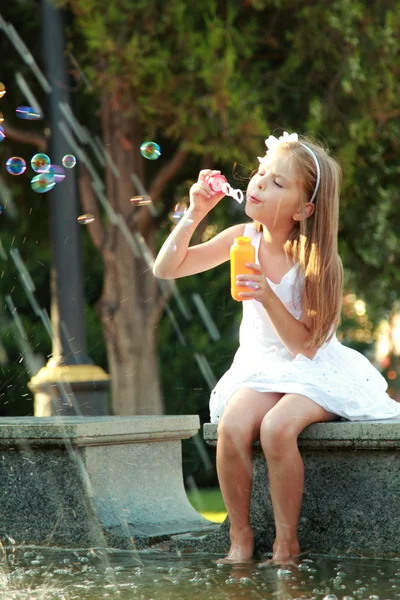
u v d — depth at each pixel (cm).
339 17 820
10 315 1129
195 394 1076
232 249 332
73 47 871
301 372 341
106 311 918
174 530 394
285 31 875
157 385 927
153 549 374
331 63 845
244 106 780
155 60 770
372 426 329
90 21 759
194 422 438
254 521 358
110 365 930
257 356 357
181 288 1104
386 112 820
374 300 975
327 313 343
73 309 723
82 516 386
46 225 1056
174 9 780
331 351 355
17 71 948
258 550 356
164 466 427
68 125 726
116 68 766
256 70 852
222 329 1114
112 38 775
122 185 889
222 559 340
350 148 819
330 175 351
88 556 363
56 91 725
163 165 979
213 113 786
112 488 397
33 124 980
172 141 929
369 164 891
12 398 1111
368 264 958
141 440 412
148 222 906
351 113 834
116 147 884
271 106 846
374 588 286
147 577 315
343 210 905
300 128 869
